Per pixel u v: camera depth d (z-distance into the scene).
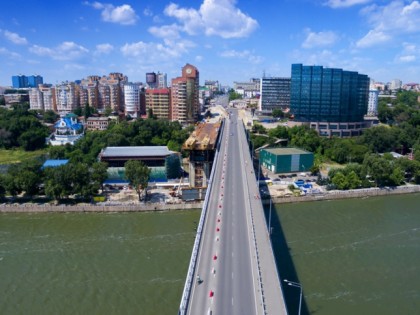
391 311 85.19
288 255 109.94
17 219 140.38
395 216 144.00
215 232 98.25
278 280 74.88
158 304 86.75
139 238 122.38
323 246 116.31
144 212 148.25
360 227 132.38
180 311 63.88
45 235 125.44
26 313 84.25
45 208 148.12
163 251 112.50
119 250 113.56
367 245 117.50
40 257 109.44
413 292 92.81
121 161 190.00
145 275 98.94
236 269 79.81
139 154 190.88
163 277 97.88
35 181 156.12
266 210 150.50
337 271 101.50
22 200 156.75
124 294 90.62
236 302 68.38
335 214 145.75
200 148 165.25
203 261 83.25
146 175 155.50
